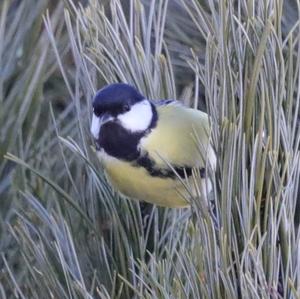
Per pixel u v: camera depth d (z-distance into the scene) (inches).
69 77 206.1
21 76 175.9
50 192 157.8
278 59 114.0
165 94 146.9
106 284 135.0
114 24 139.7
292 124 121.5
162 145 139.1
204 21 126.3
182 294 113.1
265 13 114.9
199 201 114.0
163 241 138.9
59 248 128.4
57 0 196.1
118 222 136.5
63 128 175.0
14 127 165.8
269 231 111.3
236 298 110.0
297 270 112.3
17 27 182.9
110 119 139.9
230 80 113.7
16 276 155.8
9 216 159.5
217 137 115.9
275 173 112.3
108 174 142.6
